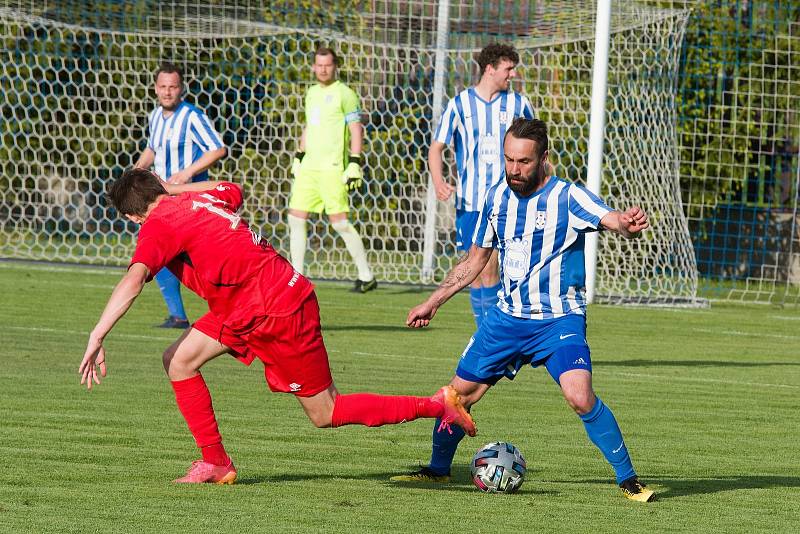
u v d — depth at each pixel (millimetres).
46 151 57375
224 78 57875
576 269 17109
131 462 18344
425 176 58500
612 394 27125
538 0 51438
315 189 44719
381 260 55281
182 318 35719
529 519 15477
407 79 56500
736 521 15711
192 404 16969
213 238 16438
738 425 23750
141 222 16891
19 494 15992
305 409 17016
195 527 14469
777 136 58438
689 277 50938
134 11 55094
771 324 44156
